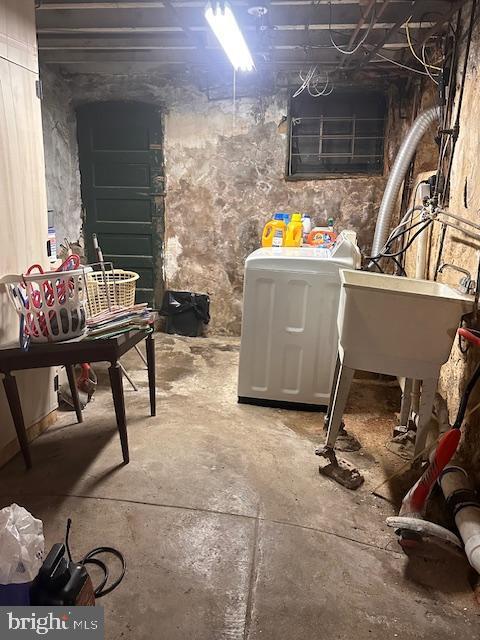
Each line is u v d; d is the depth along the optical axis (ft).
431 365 6.68
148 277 14.97
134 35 11.48
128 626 4.75
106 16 10.14
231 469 7.38
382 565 5.69
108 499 6.59
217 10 7.66
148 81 13.66
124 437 7.29
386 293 6.44
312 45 10.80
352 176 13.42
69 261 6.97
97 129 14.11
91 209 14.61
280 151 13.56
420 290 7.87
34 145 7.94
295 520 6.34
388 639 4.73
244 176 13.87
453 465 6.74
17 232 7.52
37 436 8.32
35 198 8.02
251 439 8.37
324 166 13.71
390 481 7.36
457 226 7.64
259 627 4.80
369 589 5.33
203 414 9.37
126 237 14.74
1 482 6.98
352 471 7.25
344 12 9.44
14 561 3.96
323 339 9.44
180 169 14.10
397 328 6.59
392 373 6.88
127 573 5.38
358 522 6.41
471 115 7.73
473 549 5.31
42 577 4.08
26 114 7.66
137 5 8.93
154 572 5.41
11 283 6.52
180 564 5.54
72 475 7.14
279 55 12.07
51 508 6.40
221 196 14.08
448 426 7.31
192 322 14.84
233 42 9.25
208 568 5.49
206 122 13.70
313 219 13.83
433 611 5.09
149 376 8.95
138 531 6.02
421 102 11.50
